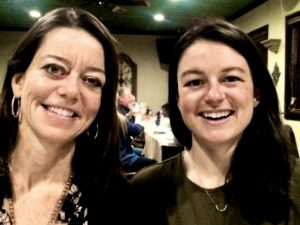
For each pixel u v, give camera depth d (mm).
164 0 5738
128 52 8891
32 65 984
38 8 6402
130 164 3561
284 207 1079
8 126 1076
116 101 1150
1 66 8602
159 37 8906
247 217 1074
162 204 1168
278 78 5289
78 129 1006
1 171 1048
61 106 961
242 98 1044
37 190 1054
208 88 1039
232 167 1120
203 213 1099
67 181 1087
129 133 3637
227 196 1099
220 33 1040
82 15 1015
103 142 1164
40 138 1004
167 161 1267
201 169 1140
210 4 6039
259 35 5938
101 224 1090
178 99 1180
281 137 1184
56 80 962
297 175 1151
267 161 1134
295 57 4945
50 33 971
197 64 1039
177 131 1260
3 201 1014
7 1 6004
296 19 4812
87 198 1089
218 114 1047
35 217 1026
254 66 1093
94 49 989
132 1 4898
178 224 1118
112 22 7664
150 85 8969
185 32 1123
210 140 1058
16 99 1072
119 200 1151
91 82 1009
